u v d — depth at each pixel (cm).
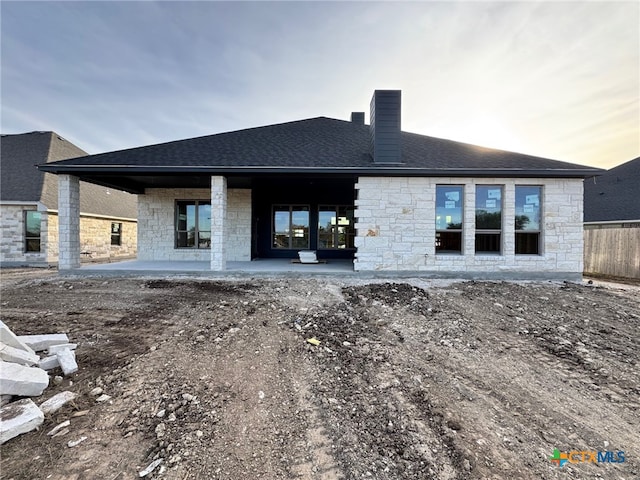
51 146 1509
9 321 481
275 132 1123
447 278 830
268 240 1293
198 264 1025
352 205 1292
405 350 392
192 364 346
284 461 209
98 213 1560
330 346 398
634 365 358
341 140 1055
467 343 414
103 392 289
